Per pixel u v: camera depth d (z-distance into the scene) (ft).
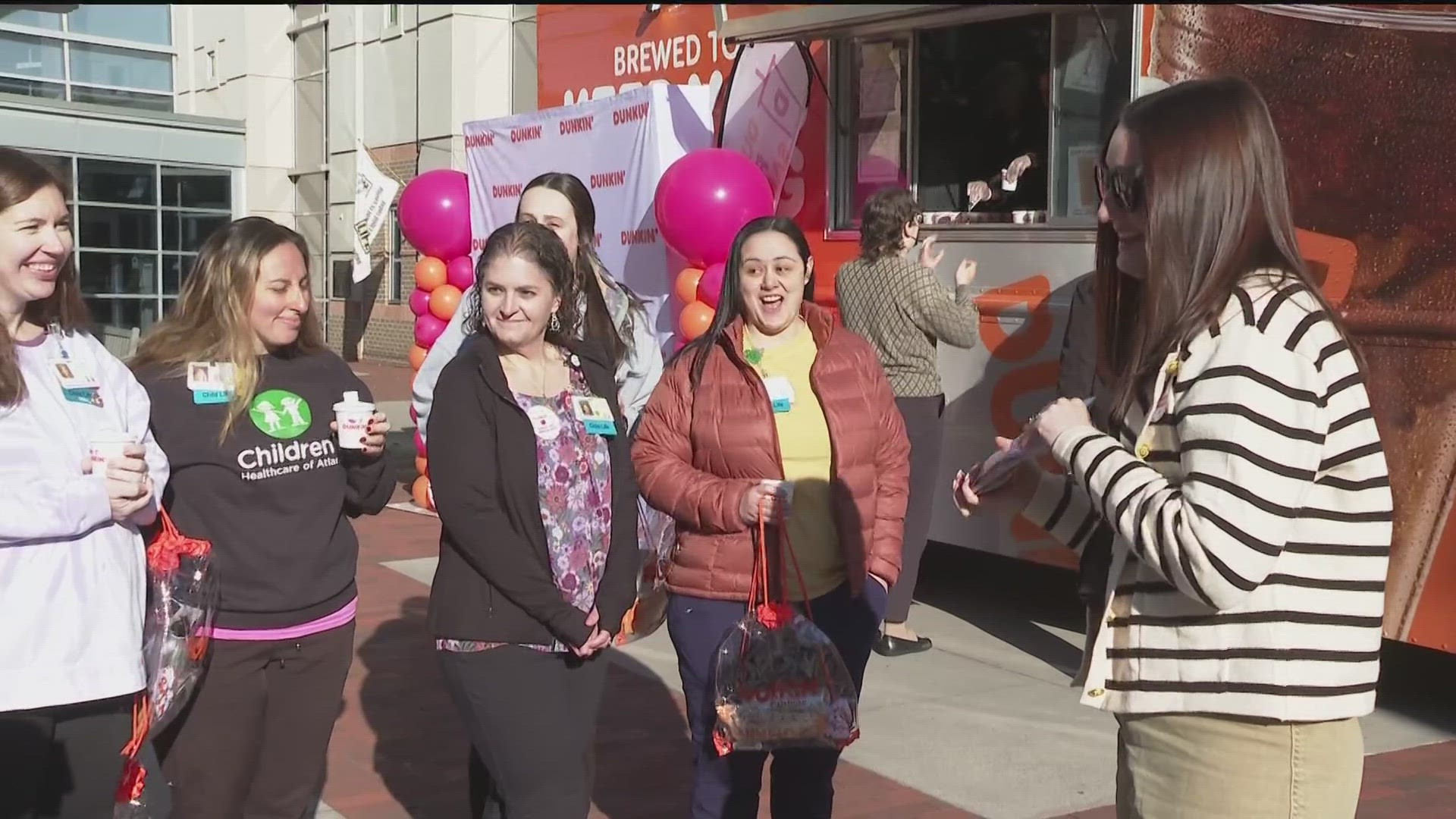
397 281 71.77
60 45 79.30
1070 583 22.82
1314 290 6.28
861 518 10.55
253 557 9.62
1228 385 6.03
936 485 18.58
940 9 17.31
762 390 10.46
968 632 19.63
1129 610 6.59
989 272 18.51
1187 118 6.31
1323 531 6.20
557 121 24.89
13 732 8.16
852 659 10.70
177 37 85.71
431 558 24.29
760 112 21.83
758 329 10.91
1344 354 6.22
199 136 72.79
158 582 9.13
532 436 9.37
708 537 10.41
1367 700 6.28
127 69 83.30
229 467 9.55
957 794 13.30
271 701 9.95
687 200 19.81
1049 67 17.92
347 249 75.77
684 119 22.62
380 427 10.22
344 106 74.69
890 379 17.44
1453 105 13.39
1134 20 16.37
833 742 9.82
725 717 9.82
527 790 9.44
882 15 18.12
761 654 9.83
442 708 15.81
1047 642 19.07
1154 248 6.35
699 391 10.65
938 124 19.79
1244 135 6.26
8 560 8.09
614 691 16.63
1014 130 19.70
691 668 10.48
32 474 8.18
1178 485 6.31
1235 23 15.12
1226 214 6.23
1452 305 13.53
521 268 9.56
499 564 9.11
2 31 75.61
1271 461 5.91
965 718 15.67
